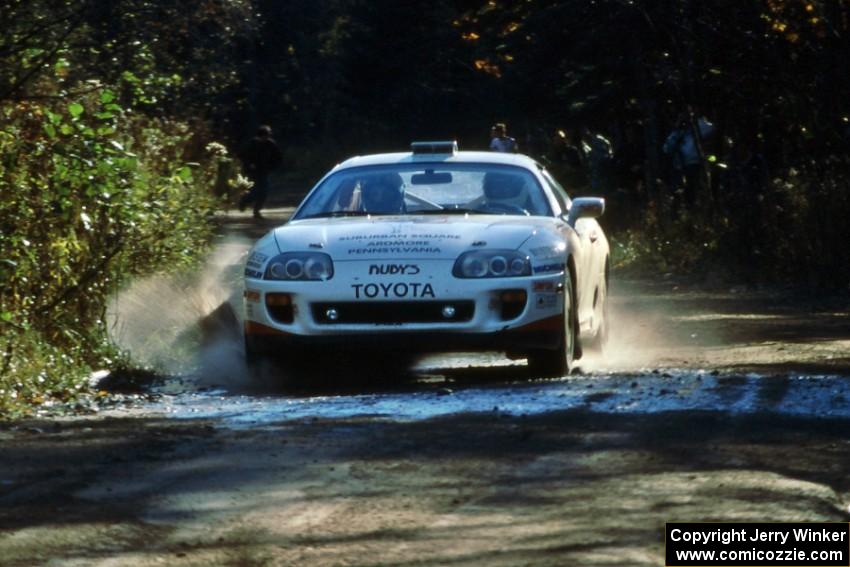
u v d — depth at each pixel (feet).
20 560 44.83
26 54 92.84
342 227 90.99
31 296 96.48
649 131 229.86
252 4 114.42
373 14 544.21
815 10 191.31
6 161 96.12
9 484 55.77
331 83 564.30
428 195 97.91
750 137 223.71
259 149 291.58
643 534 46.93
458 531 47.67
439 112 519.19
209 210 149.38
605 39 224.53
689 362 100.07
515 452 60.70
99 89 97.66
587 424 67.26
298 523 49.11
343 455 60.54
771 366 94.43
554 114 245.24
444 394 79.36
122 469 58.23
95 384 91.20
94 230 103.19
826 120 194.08
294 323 87.56
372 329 86.63
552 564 43.55
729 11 205.87
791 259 171.53
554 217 96.43
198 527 48.73
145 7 95.25
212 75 110.52
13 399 79.97
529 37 236.84
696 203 201.67
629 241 206.18
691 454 59.62
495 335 86.17
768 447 60.95
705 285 172.14
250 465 58.70
